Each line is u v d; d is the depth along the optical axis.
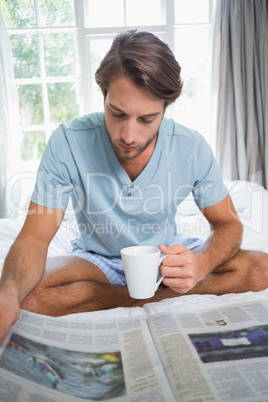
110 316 0.83
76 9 2.78
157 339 0.68
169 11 2.83
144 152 1.03
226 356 0.60
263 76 2.77
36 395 0.51
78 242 1.21
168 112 2.89
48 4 2.84
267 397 0.49
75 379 0.56
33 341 0.65
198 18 2.94
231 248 1.04
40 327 0.71
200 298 0.91
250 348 0.62
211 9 2.90
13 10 2.82
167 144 1.06
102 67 0.81
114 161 1.02
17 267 0.82
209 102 3.06
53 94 3.22
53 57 3.03
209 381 0.53
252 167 2.87
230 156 2.84
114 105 0.79
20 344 0.64
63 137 1.03
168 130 1.07
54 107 3.26
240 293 0.96
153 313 0.81
